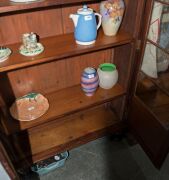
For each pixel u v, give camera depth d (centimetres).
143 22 113
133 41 122
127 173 146
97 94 148
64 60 138
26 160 137
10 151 126
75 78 153
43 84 143
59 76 145
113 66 146
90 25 108
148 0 105
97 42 116
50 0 90
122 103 158
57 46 113
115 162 153
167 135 119
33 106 134
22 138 152
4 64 98
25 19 111
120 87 153
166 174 144
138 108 144
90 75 137
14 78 129
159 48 121
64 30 126
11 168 99
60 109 135
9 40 114
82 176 145
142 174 145
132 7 115
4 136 116
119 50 140
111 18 112
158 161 137
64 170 149
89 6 123
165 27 118
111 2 111
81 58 143
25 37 107
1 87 127
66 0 93
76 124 164
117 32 126
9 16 106
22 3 86
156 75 132
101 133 158
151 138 139
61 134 155
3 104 135
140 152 159
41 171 144
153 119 131
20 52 106
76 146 152
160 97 132
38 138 152
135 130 158
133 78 138
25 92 140
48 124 161
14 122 125
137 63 129
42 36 122
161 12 112
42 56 104
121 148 163
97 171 147
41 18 114
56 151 145
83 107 138
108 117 170
